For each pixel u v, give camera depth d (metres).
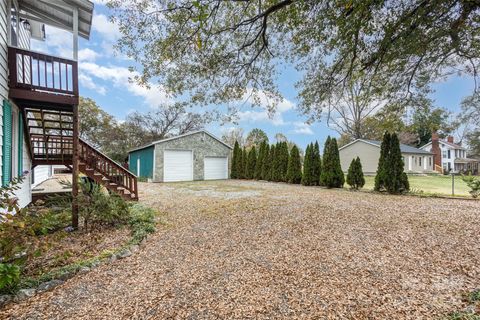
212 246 3.64
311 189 10.53
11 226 2.55
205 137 16.11
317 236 4.03
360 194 8.81
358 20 3.73
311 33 4.41
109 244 3.79
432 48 3.95
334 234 4.12
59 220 4.27
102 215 4.55
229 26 4.77
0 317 2.04
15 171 5.15
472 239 3.80
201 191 9.84
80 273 2.80
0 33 4.00
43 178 12.27
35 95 4.42
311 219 5.07
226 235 4.13
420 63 4.30
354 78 5.07
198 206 6.57
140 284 2.56
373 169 21.14
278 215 5.43
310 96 5.58
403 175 8.84
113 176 6.93
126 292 2.41
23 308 2.17
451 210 5.89
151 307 2.17
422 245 3.59
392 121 5.10
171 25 4.41
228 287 2.49
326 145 11.24
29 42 7.52
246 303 2.21
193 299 2.28
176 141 14.92
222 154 16.94
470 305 2.13
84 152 6.46
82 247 3.66
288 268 2.90
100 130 22.66
